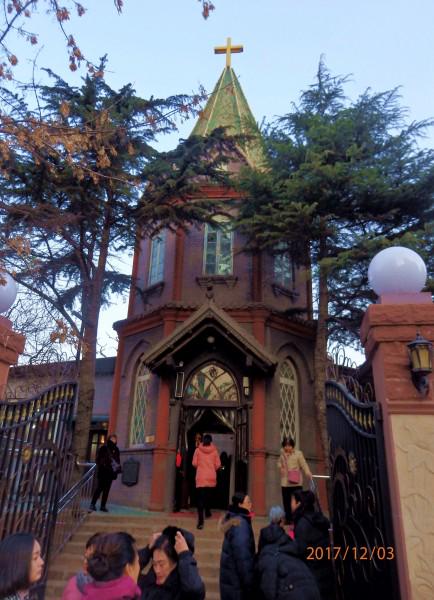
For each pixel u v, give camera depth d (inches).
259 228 514.0
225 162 493.0
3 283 195.9
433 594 129.6
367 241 429.1
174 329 521.0
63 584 262.2
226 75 839.1
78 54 230.8
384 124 512.4
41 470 200.8
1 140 224.2
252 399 484.1
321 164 474.3
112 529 345.7
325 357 468.8
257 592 148.9
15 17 211.8
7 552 93.4
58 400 217.3
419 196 471.5
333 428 203.5
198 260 595.5
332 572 152.5
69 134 237.3
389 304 162.7
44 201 397.4
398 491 141.4
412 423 147.7
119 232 478.9
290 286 613.6
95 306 456.4
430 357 150.5
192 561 123.7
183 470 475.5
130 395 555.2
